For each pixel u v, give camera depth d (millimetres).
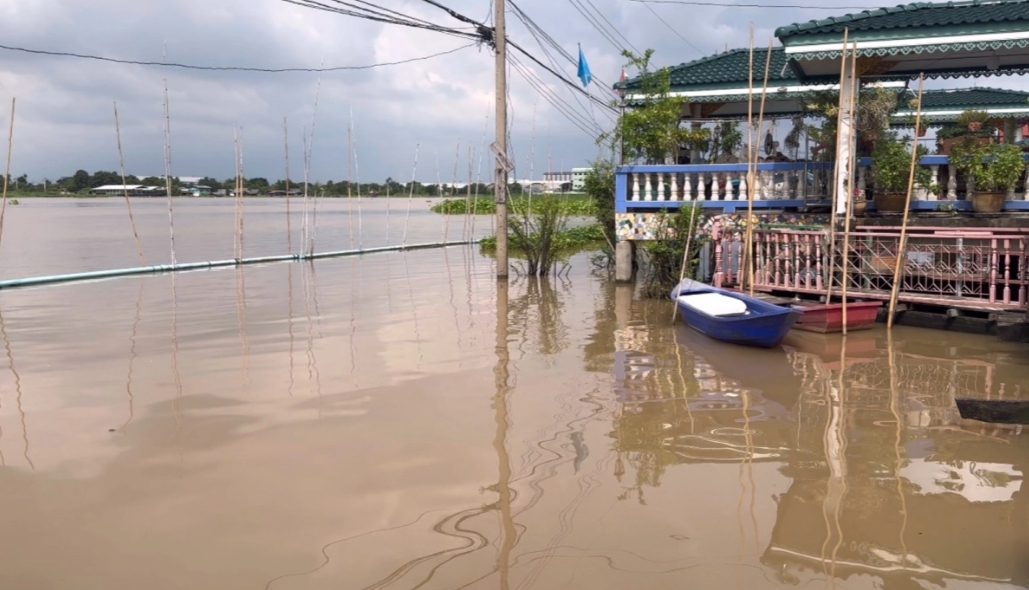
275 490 5543
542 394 7957
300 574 4359
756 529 4852
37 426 7086
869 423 6977
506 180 17594
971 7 13367
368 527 4926
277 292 15734
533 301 14438
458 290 16094
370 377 8672
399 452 6270
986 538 4730
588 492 5438
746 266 12695
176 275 18781
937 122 21750
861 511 5117
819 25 12617
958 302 10672
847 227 10805
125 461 6176
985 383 8258
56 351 10203
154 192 118750
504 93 17281
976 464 5961
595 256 21141
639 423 6988
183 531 4926
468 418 7156
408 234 35531
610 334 11117
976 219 11555
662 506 5199
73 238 31094
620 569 4363
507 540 4723
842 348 9977
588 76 21359
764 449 6309
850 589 4148
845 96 12875
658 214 15422
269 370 9047
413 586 4203
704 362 9328
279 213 66125
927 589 4148
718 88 16891
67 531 4965
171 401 7828
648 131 16359
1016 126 20984
